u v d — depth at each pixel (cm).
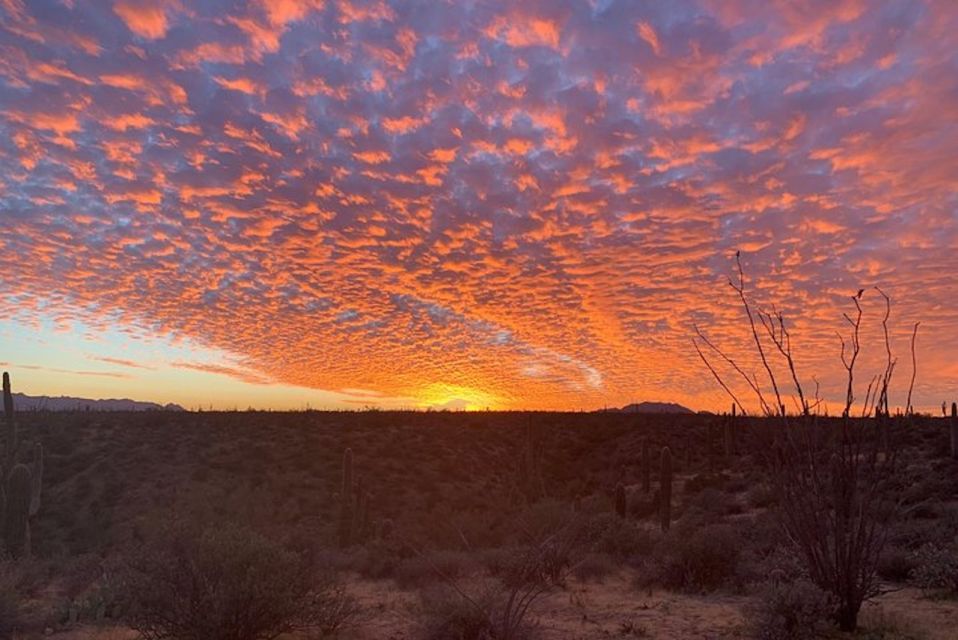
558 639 888
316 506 3466
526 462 3400
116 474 3878
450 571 1441
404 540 1742
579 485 4241
